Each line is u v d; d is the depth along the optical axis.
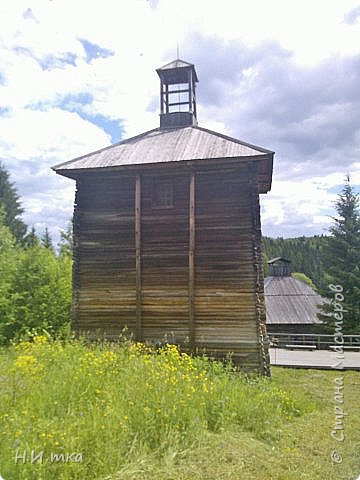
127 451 5.19
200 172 12.34
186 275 12.02
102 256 12.70
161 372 7.41
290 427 7.36
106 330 12.30
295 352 20.19
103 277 12.60
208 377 9.09
